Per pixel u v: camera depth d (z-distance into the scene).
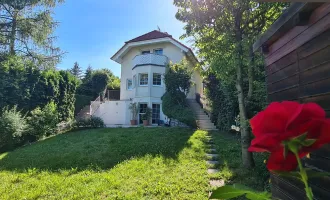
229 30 6.11
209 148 8.54
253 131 0.81
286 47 2.74
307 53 2.30
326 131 0.73
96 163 7.00
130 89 19.73
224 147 8.56
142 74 18.20
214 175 5.60
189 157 7.38
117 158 7.47
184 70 14.71
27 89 14.26
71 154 8.13
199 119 14.88
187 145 8.83
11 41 14.67
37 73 15.00
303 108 0.76
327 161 1.97
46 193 4.86
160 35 19.19
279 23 2.51
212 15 6.12
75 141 10.45
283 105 0.80
